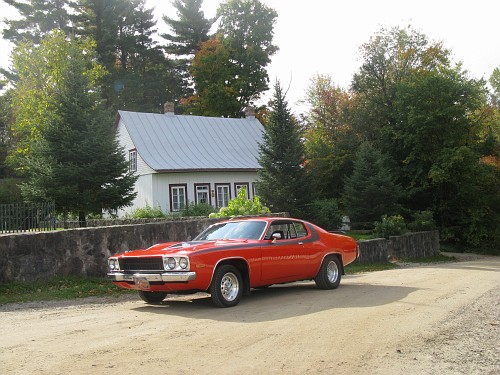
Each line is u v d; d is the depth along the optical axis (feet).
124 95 169.07
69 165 68.80
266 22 189.26
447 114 114.42
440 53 140.87
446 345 19.88
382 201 103.65
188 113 177.06
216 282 28.50
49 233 38.75
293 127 84.48
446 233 118.32
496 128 136.87
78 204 69.72
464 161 114.42
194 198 108.06
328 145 131.85
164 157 109.29
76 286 37.76
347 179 108.78
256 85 180.14
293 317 25.29
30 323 24.76
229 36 185.37
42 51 131.95
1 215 52.08
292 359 17.54
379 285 40.14
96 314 27.45
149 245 45.21
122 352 18.48
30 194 70.23
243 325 23.36
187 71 196.34
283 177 81.97
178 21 193.36
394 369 16.55
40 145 70.69
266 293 35.60
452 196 121.60
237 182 113.91
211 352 18.47
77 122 71.61
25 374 15.80
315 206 85.71
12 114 163.53
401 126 123.44
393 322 23.93
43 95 127.24
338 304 29.58
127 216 91.40
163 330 22.45
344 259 38.42
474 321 24.71
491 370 16.63
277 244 32.58
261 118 174.19
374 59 137.80
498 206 124.06
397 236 83.35
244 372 16.05
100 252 41.65
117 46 179.42
